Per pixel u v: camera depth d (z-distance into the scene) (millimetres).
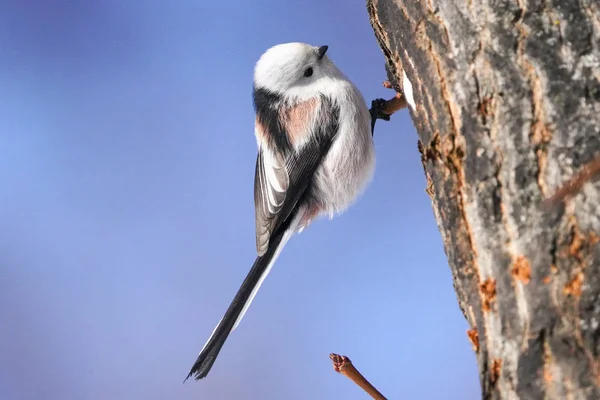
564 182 3404
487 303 3561
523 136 3561
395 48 3609
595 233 3248
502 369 3389
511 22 3572
